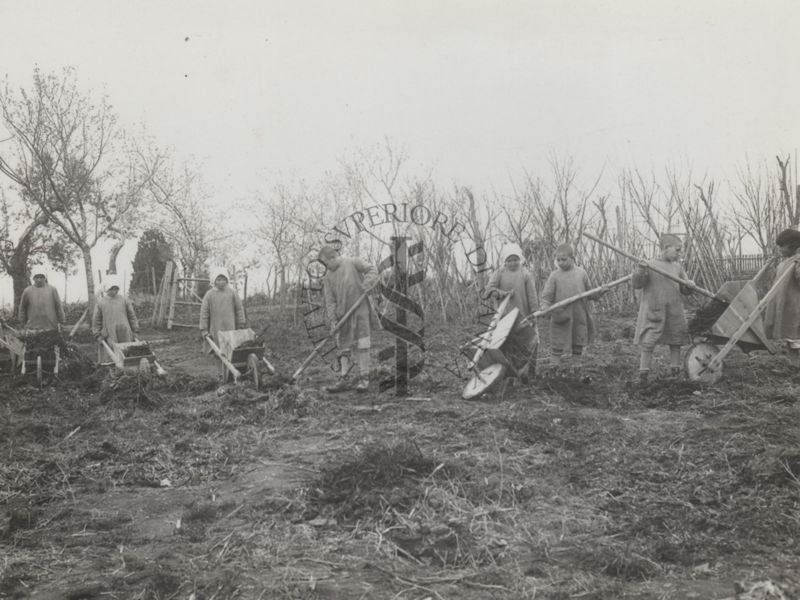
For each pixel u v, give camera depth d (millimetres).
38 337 10414
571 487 5219
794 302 8227
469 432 6562
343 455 5984
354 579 3977
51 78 21297
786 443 5770
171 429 7273
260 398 8203
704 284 13633
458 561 4191
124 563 4250
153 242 33281
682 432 6320
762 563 4027
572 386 8125
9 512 5191
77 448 6719
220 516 4977
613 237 14492
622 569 4004
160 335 20422
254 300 25094
